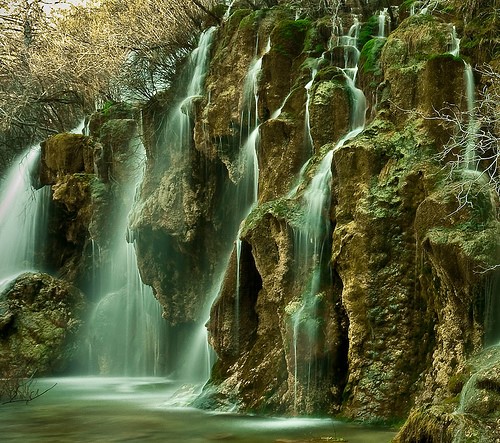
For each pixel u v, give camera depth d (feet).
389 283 30.53
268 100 43.73
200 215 49.19
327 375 32.07
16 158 76.48
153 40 61.82
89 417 33.83
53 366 58.34
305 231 34.12
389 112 34.50
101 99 74.54
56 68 76.28
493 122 30.12
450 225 27.66
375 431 27.68
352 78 39.86
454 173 29.66
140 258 52.90
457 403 22.45
